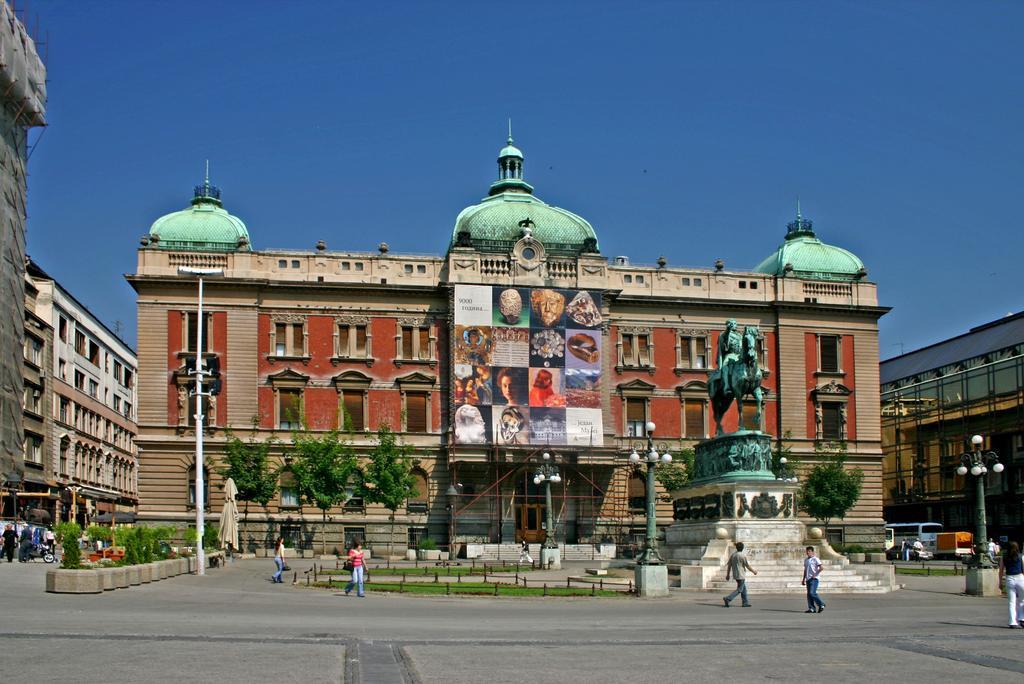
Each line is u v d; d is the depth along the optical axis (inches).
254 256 3619.6
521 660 930.7
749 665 915.4
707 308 3897.6
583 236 3900.1
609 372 3789.4
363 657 931.3
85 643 989.2
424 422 3678.6
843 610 1631.4
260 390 3585.1
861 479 3730.3
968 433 4650.6
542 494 3673.7
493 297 3636.8
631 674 854.5
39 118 3164.4
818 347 3956.7
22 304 3184.1
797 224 4224.9
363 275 3690.9
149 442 3489.2
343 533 3590.1
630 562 2485.2
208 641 1026.7
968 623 1376.7
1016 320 4579.2
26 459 3941.9
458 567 2694.4
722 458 2260.1
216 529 3238.2
